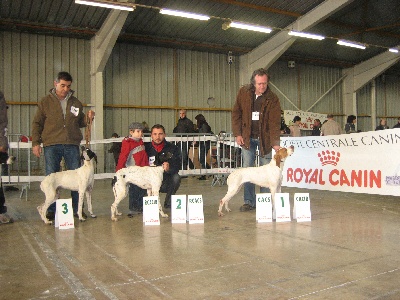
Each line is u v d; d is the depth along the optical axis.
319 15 13.16
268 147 5.16
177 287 2.32
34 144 4.61
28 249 3.28
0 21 11.12
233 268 2.66
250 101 5.12
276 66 17.16
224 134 9.02
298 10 13.44
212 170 8.62
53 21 11.67
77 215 4.81
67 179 4.46
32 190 8.06
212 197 6.61
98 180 10.38
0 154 4.17
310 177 6.97
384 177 5.85
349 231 3.80
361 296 2.14
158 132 5.12
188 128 11.03
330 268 2.63
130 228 4.10
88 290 2.29
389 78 21.33
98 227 4.17
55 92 4.69
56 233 3.89
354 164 6.26
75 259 2.95
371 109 20.48
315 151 6.86
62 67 12.53
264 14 13.38
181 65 14.85
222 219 4.55
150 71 14.22
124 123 13.77
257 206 4.40
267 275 2.50
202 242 3.43
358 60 18.78
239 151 9.20
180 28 13.51
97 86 12.74
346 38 16.52
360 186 6.19
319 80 18.50
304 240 3.45
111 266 2.76
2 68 11.77
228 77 15.90
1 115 4.15
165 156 5.10
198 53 15.21
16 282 2.45
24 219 4.73
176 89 14.71
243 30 14.23
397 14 15.12
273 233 3.76
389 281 2.37
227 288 2.29
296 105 17.77
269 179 4.61
